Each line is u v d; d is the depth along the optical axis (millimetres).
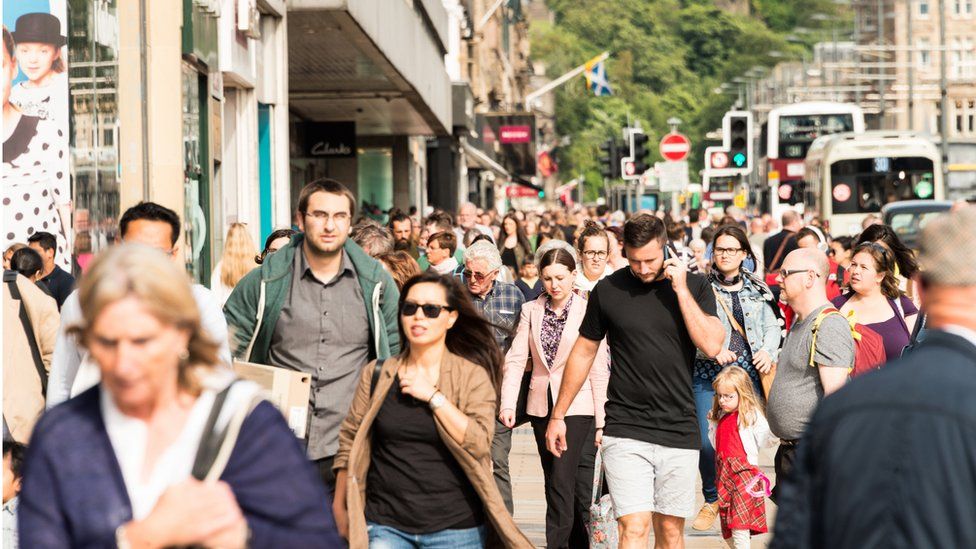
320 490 8586
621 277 19359
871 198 99188
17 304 18438
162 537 8008
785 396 18750
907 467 8508
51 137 26875
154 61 34906
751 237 64438
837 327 18453
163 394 8320
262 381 16547
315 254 17516
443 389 15508
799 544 8891
